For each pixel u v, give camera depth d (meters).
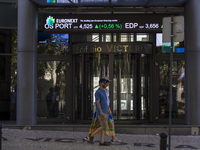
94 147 9.53
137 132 12.27
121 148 9.47
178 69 16.20
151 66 16.11
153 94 16.03
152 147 9.84
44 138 10.87
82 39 16.16
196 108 13.32
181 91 16.17
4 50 16.05
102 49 15.62
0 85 16.16
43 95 16.27
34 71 13.72
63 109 16.20
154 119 16.00
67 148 9.34
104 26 14.27
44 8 14.88
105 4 14.31
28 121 13.54
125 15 14.23
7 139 10.53
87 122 15.72
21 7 13.63
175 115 16.11
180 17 8.67
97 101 9.78
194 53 13.38
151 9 14.91
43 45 16.28
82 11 14.93
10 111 16.12
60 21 14.43
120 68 15.71
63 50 16.25
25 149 9.11
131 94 15.74
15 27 15.74
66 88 16.17
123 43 15.62
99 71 15.74
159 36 16.17
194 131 12.37
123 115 15.68
